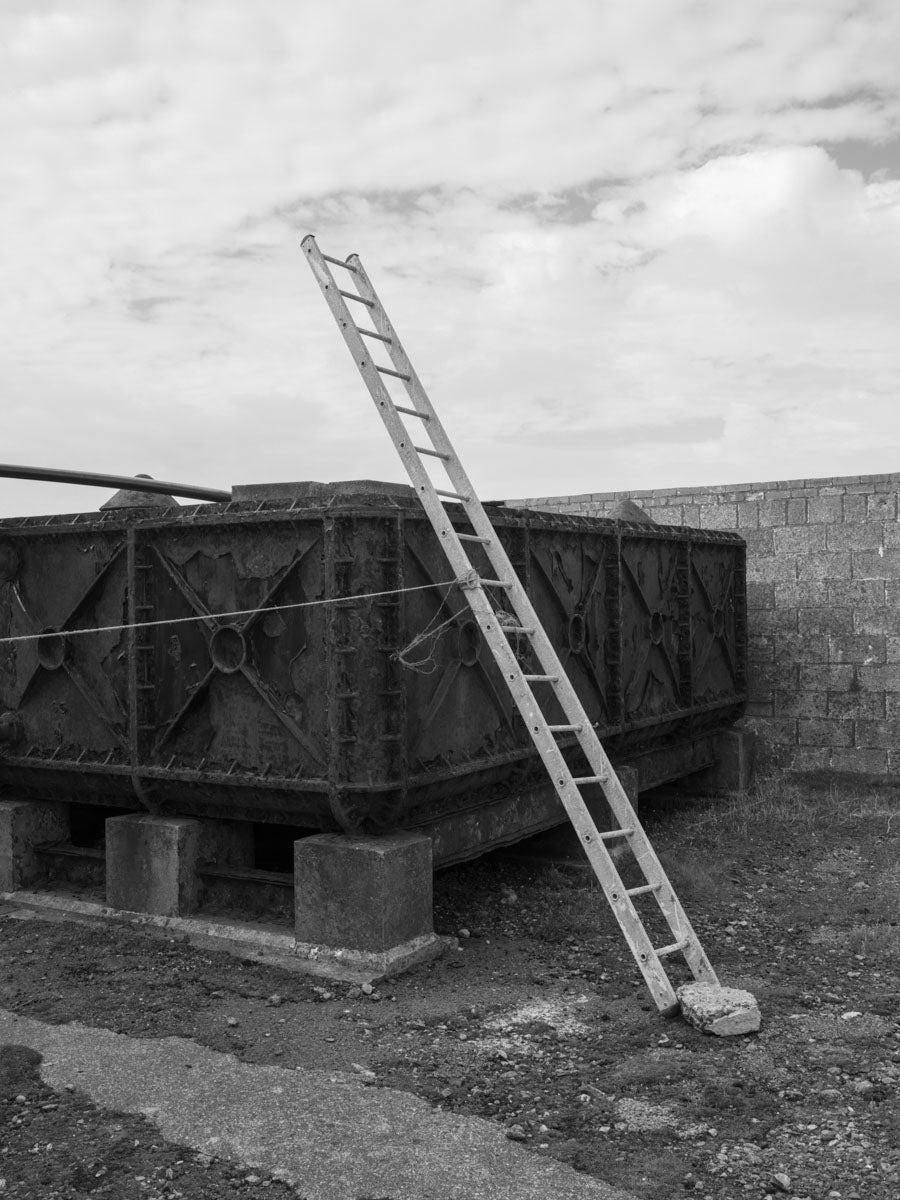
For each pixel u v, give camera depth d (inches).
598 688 353.4
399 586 251.6
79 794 304.8
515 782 305.6
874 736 491.2
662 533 400.8
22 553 309.0
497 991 232.7
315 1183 153.5
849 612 497.4
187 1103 178.9
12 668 311.1
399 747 250.8
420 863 254.8
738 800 455.2
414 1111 174.7
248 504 267.6
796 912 292.2
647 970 215.5
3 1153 163.6
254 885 275.0
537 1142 164.4
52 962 254.2
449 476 259.8
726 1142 163.3
